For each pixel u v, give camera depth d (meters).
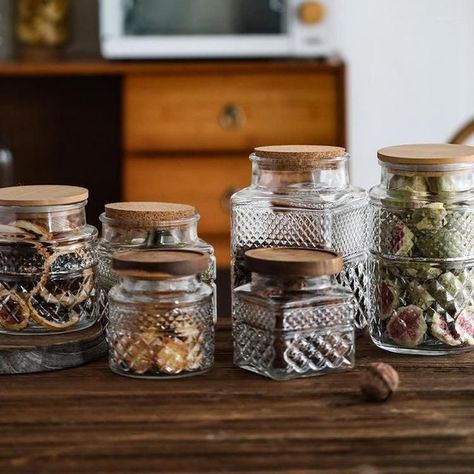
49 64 2.87
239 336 1.14
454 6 3.29
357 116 3.35
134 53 2.84
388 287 1.19
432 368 1.14
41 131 3.27
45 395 1.06
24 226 1.17
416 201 1.16
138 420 0.99
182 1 2.83
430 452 0.91
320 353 1.12
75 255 1.19
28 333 1.19
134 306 1.10
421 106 3.34
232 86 2.82
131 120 2.84
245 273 1.22
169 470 0.88
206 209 2.87
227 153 2.85
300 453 0.91
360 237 1.25
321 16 2.81
